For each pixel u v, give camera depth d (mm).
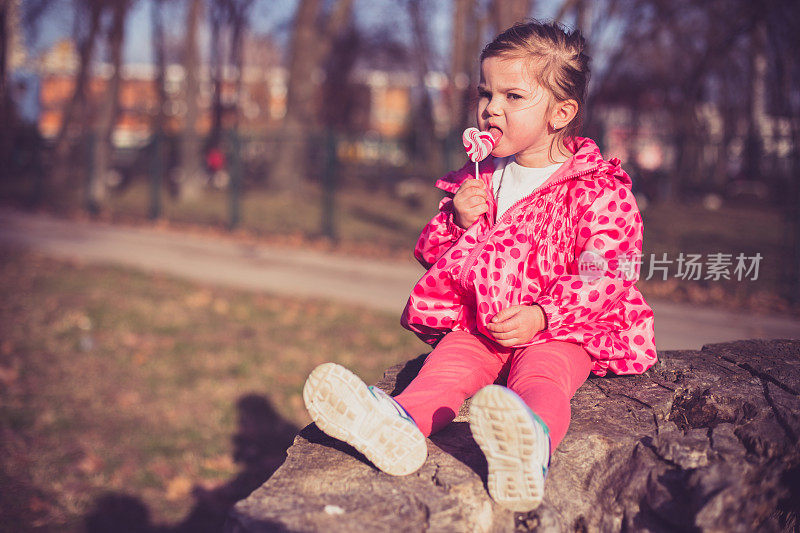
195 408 5688
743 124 24812
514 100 1917
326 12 22188
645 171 15891
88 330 7562
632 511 1760
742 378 2293
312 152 22422
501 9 10250
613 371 2180
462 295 2082
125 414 5547
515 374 1882
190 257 12148
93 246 13211
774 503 1729
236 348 7051
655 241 13742
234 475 4742
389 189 25234
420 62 28141
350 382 1618
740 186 15109
